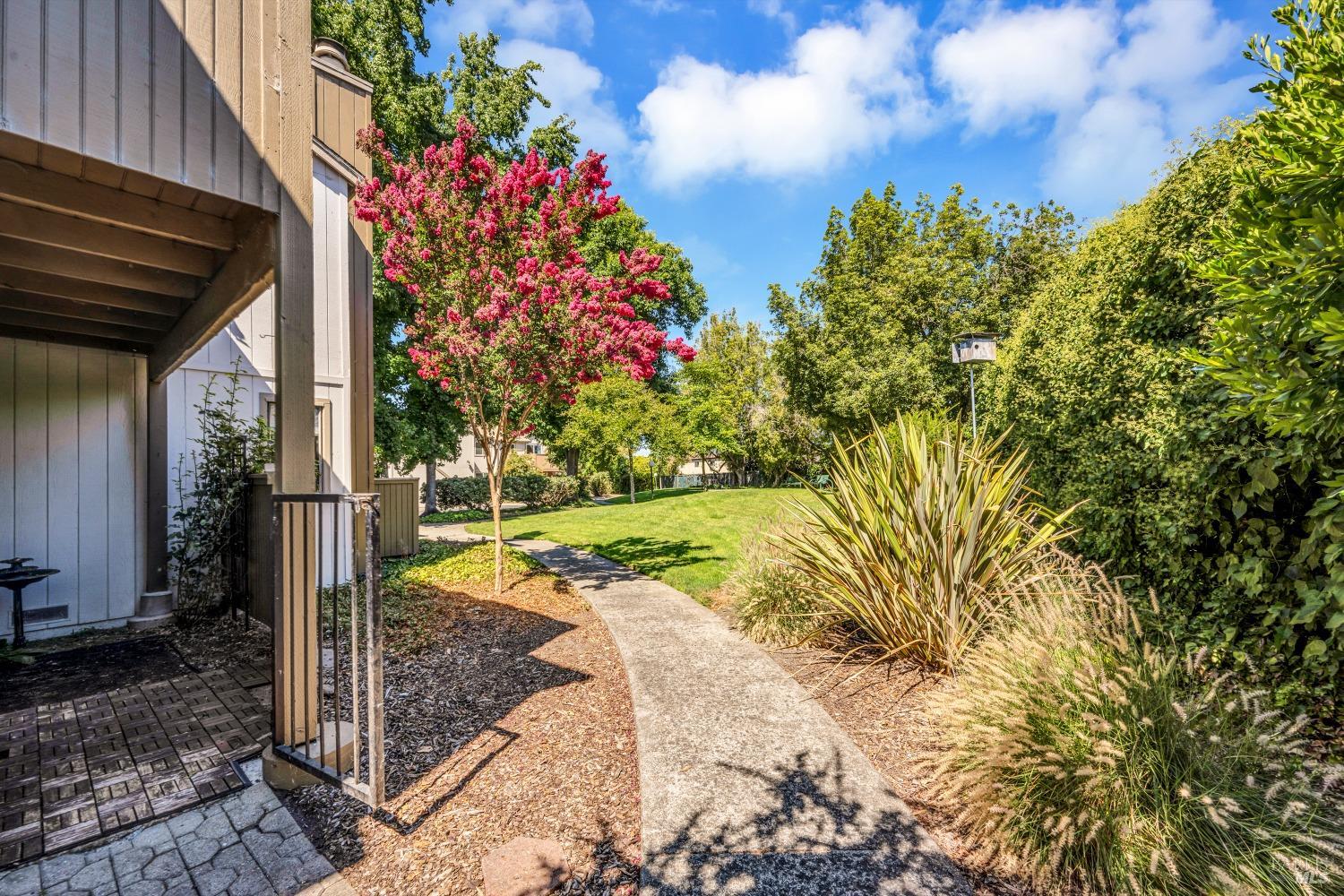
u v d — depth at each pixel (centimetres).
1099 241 455
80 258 316
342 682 345
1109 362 373
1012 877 176
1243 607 274
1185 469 296
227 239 281
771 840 194
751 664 364
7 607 426
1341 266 156
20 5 186
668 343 550
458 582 609
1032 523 409
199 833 205
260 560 459
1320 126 163
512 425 589
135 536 489
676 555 775
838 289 1625
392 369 1346
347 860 191
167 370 467
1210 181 322
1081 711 192
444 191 520
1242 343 185
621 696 324
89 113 197
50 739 275
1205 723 196
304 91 251
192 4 221
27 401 442
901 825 202
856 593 358
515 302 514
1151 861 160
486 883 175
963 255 1606
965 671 279
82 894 176
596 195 553
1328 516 228
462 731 282
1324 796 179
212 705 316
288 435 241
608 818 212
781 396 2323
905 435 398
